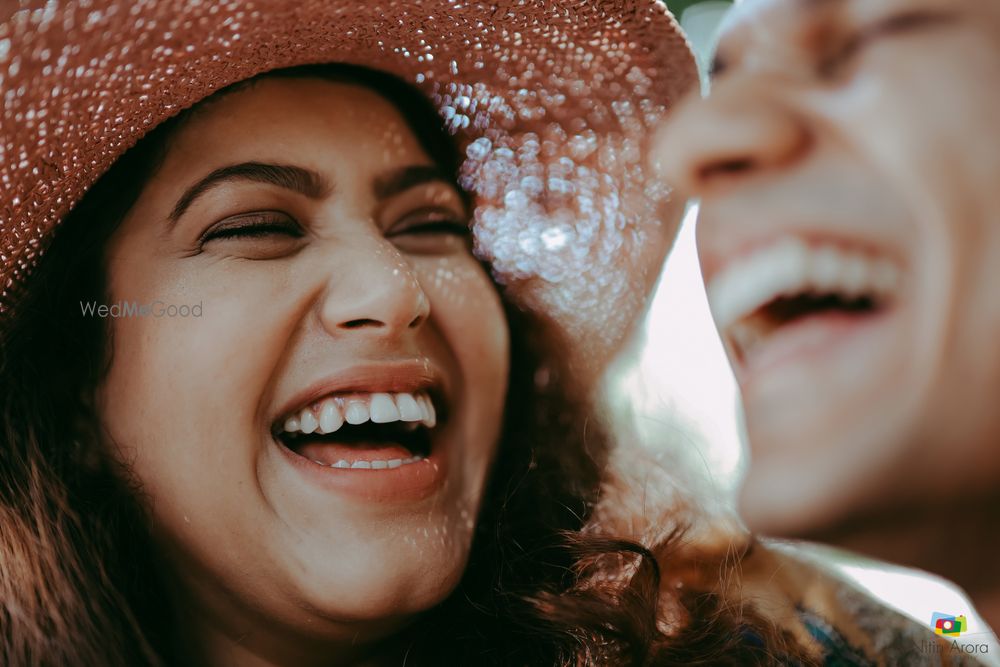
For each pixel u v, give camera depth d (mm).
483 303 1039
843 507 366
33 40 770
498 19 995
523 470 1171
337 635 932
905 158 376
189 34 824
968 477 365
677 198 1113
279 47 916
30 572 966
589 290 1204
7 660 956
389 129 1013
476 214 1158
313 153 953
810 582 1145
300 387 921
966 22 387
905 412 367
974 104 372
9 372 985
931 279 369
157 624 992
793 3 425
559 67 1060
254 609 929
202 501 908
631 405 1329
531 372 1213
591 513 1212
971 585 402
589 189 1146
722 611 1076
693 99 462
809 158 418
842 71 414
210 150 934
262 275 917
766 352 425
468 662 1060
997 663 1078
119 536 962
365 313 906
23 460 976
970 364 361
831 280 412
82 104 839
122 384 937
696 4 1490
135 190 941
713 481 1281
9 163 833
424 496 947
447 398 1017
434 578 916
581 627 1032
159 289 921
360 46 981
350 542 895
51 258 958
